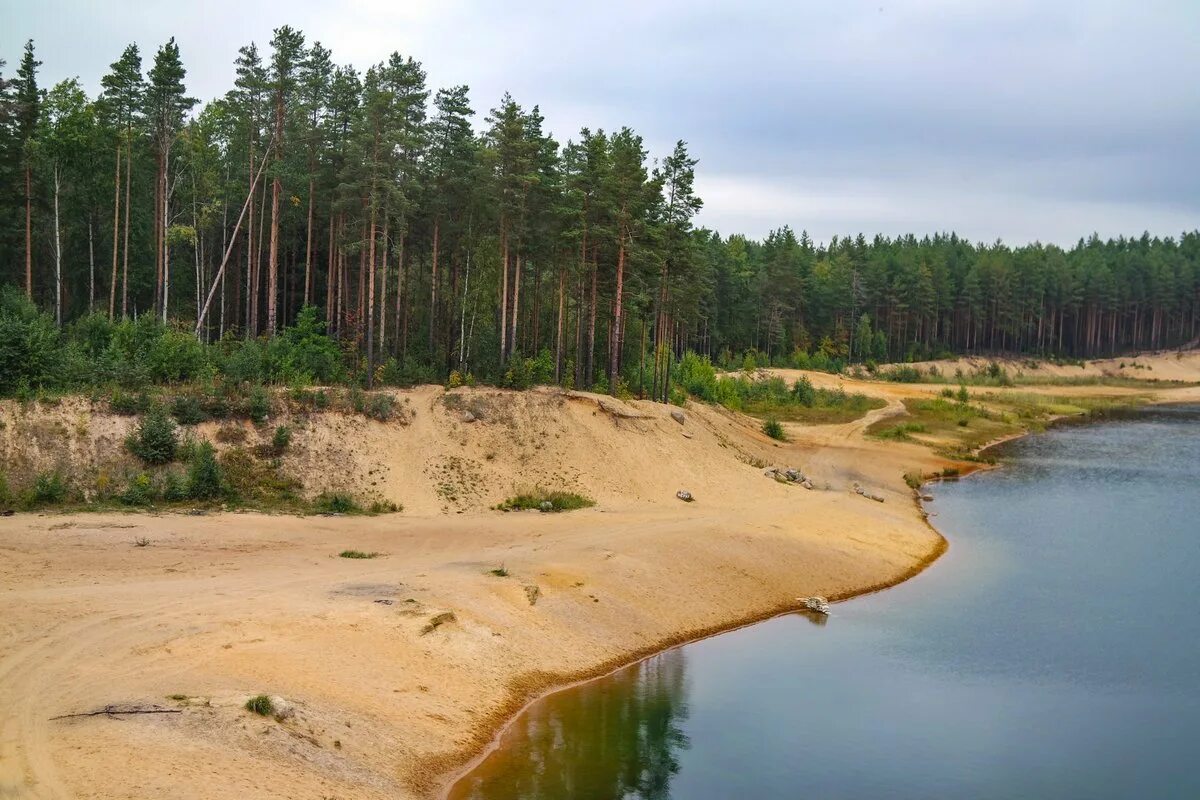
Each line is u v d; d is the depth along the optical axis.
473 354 65.31
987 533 51.56
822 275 169.50
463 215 65.12
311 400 47.78
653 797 20.19
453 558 35.50
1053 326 187.00
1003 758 23.34
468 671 25.48
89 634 23.14
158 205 60.91
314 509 41.91
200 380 47.22
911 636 33.38
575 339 76.12
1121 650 32.00
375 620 26.48
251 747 18.20
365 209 55.16
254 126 62.19
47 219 65.75
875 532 48.16
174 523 36.84
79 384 44.12
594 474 51.50
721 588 36.81
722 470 57.38
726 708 25.97
